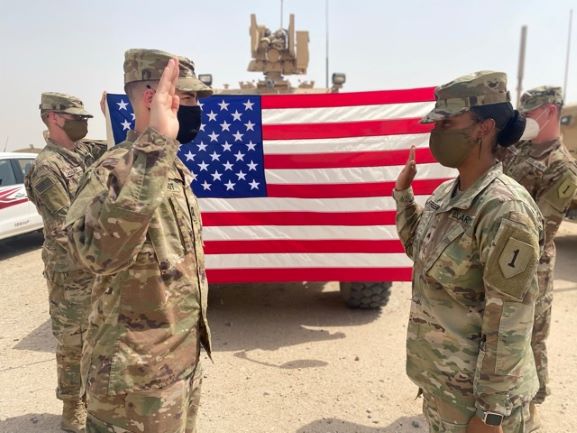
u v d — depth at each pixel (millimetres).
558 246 8109
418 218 2342
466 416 1735
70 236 1402
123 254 1373
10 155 8094
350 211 4453
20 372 3844
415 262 1941
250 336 4410
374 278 4520
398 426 2992
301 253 4527
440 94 1760
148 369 1571
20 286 6320
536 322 2729
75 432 2982
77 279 2807
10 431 3006
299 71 8000
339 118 4363
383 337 4328
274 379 3594
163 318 1615
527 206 1583
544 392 2775
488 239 1571
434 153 1856
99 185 1467
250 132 4406
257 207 4488
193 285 1723
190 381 1770
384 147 4359
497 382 1583
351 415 3113
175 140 1447
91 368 1595
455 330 1728
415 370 1906
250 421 3057
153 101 1433
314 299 5410
